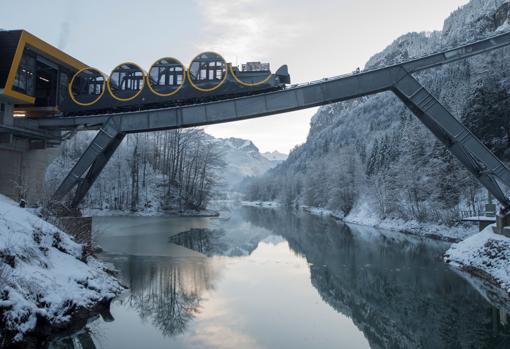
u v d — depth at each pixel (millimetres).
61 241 17797
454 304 18938
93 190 69625
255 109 25844
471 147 25438
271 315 16656
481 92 63688
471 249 28203
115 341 13203
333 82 25969
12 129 26281
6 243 13648
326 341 14047
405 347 13773
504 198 27062
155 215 67688
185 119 26000
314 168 114875
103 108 27609
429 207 52906
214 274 23906
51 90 29516
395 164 67750
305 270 26125
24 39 24891
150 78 27047
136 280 21516
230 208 119562
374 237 45562
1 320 11008
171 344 13102
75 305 14102
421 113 27250
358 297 20031
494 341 14445
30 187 29094
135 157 70562
